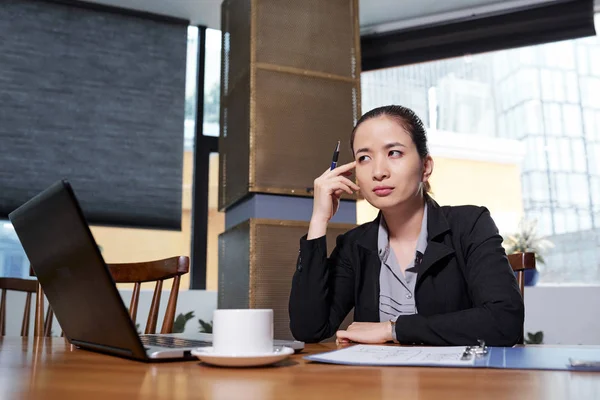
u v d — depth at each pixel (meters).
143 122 3.50
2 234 3.21
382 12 3.68
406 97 3.85
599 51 3.77
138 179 3.42
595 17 3.71
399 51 3.77
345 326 2.25
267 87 2.48
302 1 2.61
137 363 0.68
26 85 3.32
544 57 3.80
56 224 0.65
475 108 3.86
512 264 1.41
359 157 1.19
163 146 3.51
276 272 2.33
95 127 3.40
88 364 0.67
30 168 3.24
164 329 1.45
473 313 0.94
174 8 3.62
